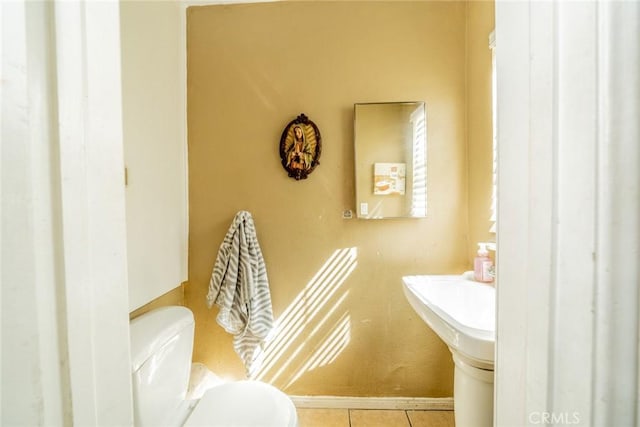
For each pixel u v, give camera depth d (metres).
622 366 0.25
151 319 0.95
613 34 0.25
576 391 0.27
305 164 1.34
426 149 1.34
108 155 0.36
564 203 0.28
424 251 1.36
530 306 0.31
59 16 0.30
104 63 0.35
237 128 1.39
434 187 1.35
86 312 0.32
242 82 1.38
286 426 0.84
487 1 1.17
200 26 1.38
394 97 1.35
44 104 0.28
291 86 1.37
